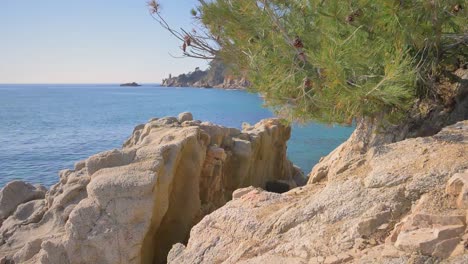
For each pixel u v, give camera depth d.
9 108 97.62
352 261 5.11
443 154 6.11
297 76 7.64
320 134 39.06
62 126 58.56
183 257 6.96
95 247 9.93
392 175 6.01
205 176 14.01
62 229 11.42
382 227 5.46
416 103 9.04
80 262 10.02
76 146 40.78
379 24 7.04
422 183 5.67
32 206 13.29
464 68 9.24
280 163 20.64
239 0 7.74
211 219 7.34
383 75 7.09
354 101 7.07
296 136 38.19
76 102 126.44
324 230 5.83
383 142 8.90
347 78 7.10
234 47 8.53
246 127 20.19
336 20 7.08
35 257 10.89
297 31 7.48
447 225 4.89
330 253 5.43
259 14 7.52
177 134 12.65
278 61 7.46
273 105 8.38
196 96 144.50
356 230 5.54
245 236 6.64
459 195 5.20
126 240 9.90
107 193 10.15
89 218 10.09
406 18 6.94
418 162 6.12
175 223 12.35
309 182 11.26
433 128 8.61
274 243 6.16
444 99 8.81
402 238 4.89
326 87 7.25
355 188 6.18
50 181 26.86
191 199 12.46
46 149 38.91
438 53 8.01
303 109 7.87
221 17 8.09
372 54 7.03
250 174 17.09
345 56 6.81
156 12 8.22
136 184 10.12
